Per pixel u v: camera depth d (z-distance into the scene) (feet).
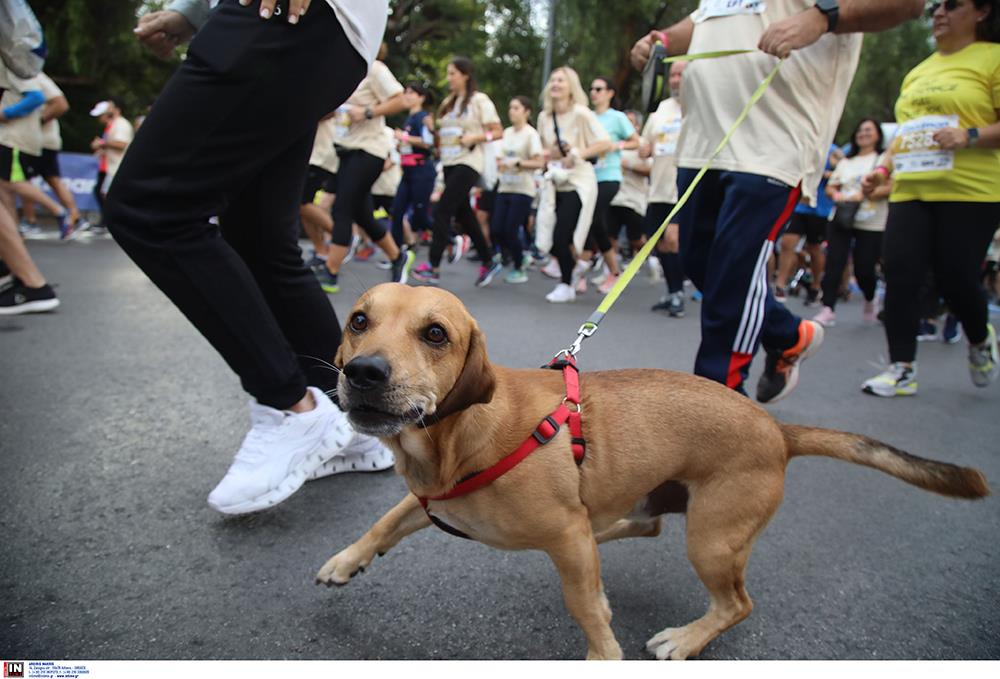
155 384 12.34
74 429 10.16
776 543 8.25
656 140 21.95
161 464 9.24
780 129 9.53
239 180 7.39
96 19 55.77
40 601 6.35
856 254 23.20
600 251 27.50
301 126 7.57
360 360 5.26
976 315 14.02
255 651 6.00
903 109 13.88
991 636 6.75
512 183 27.09
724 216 9.70
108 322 16.70
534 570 7.45
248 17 6.90
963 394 15.17
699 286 11.16
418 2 86.48
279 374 8.02
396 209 31.17
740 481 6.44
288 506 8.46
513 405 6.08
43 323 16.28
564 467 5.99
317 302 9.10
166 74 65.51
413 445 5.95
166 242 7.13
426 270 26.30
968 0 12.84
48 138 32.83
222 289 7.51
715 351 9.80
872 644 6.59
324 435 8.46
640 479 6.42
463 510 6.09
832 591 7.37
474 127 24.86
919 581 7.63
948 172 13.02
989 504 9.52
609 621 6.16
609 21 62.18
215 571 7.06
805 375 16.10
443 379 5.67
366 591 6.93
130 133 37.09
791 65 9.45
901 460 6.55
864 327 23.30
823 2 8.64
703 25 10.23
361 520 8.22
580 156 22.82
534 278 30.73
